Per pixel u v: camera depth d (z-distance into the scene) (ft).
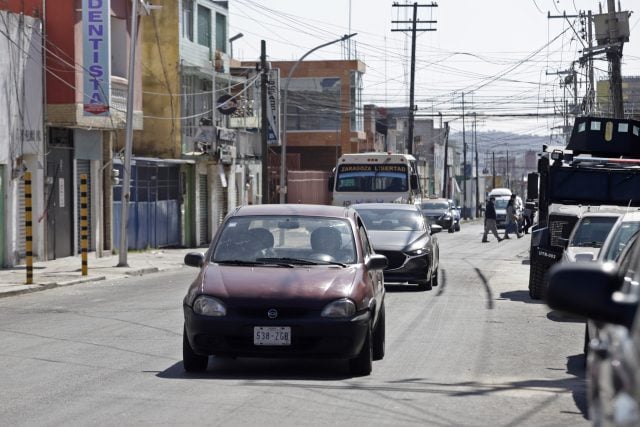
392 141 532.32
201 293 57.82
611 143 129.29
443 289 120.88
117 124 180.75
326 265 61.52
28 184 121.90
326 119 412.98
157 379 57.00
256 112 294.46
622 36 178.50
